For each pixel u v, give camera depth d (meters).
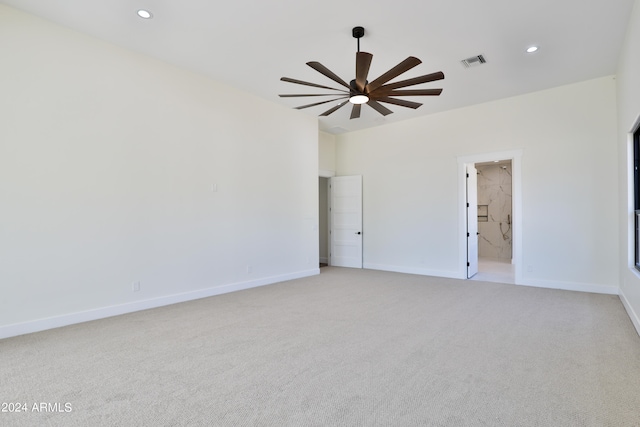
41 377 2.39
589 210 5.05
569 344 2.99
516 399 2.09
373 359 2.69
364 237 7.66
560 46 4.04
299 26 3.62
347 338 3.16
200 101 4.84
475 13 3.38
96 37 3.82
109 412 1.95
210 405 2.03
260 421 1.86
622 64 4.11
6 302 3.20
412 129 6.89
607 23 3.55
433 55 4.24
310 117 6.67
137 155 4.16
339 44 3.99
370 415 1.92
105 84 3.89
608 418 1.88
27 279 3.32
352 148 7.88
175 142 4.55
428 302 4.51
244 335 3.25
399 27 3.63
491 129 5.91
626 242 4.10
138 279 4.14
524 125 5.58
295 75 4.86
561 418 1.89
